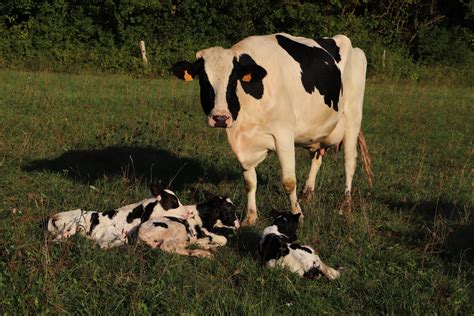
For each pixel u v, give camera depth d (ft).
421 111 59.77
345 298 17.48
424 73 101.19
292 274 18.35
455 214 25.88
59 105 49.16
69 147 35.35
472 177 34.14
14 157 32.32
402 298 17.47
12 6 91.81
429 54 109.81
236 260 19.86
